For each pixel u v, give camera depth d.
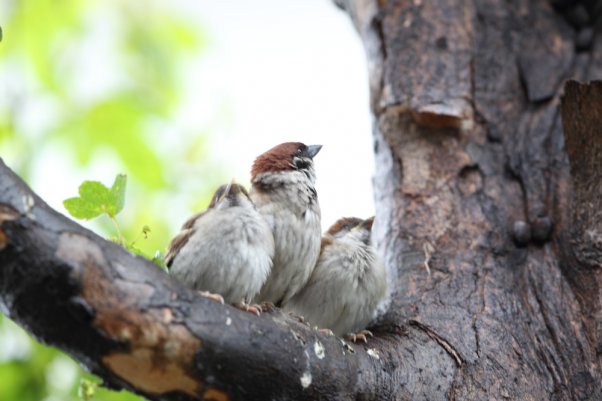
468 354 8.38
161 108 13.19
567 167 10.14
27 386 10.26
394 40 11.10
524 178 10.25
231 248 7.93
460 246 9.74
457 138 10.59
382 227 10.39
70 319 5.79
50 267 5.68
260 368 6.39
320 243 9.23
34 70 13.18
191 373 6.16
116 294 5.87
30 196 5.79
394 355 7.98
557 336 8.64
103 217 11.15
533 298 9.06
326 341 7.02
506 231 9.80
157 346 6.00
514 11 11.67
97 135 12.59
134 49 13.85
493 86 10.98
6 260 5.64
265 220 8.57
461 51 11.04
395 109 10.71
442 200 10.19
